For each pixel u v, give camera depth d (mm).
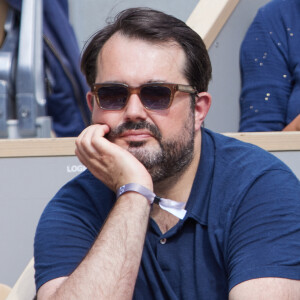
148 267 4539
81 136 4691
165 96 4492
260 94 7258
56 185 5859
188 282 4496
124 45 4535
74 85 8016
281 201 4418
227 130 7410
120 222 4371
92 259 4293
